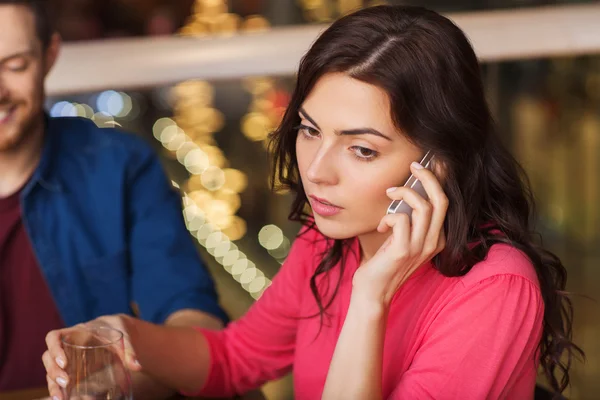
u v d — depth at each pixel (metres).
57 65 2.72
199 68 2.74
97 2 5.43
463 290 1.51
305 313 1.81
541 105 3.30
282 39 2.73
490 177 1.55
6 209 2.33
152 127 3.68
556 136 3.59
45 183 2.35
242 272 4.02
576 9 2.70
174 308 2.30
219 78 2.74
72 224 2.39
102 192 2.43
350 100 1.40
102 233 2.42
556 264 1.65
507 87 3.16
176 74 2.74
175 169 3.92
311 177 1.46
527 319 1.49
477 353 1.48
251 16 4.12
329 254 1.75
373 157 1.43
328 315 1.76
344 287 1.75
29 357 2.35
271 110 3.45
